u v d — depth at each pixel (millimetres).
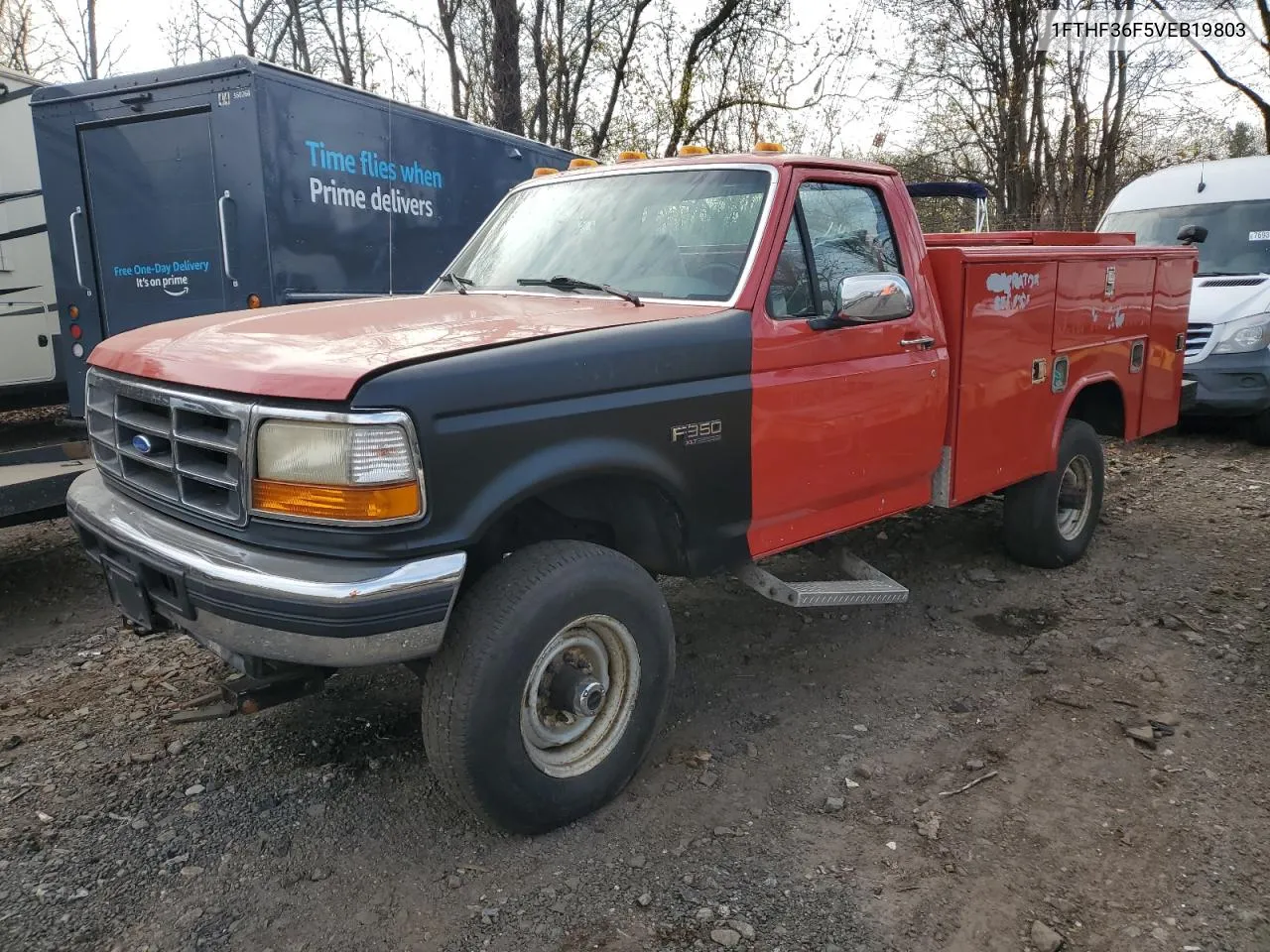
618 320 3305
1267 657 4406
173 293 7168
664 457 3258
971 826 3178
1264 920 2723
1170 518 6637
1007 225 20734
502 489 2822
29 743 3736
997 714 3953
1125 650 4523
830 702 4070
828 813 3260
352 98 7395
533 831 3107
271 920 2746
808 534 3967
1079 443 5504
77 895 2838
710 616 4996
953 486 4578
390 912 2779
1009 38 20344
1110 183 22234
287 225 6871
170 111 6836
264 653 2711
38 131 7270
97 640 4809
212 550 2809
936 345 4410
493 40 13578
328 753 3643
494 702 2861
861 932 2688
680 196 3990
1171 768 3518
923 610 5062
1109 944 2643
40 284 8383
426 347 2850
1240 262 9562
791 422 3680
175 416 2975
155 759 3602
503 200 4836
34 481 4816
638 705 3309
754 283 3598
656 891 2863
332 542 2645
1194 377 8758
